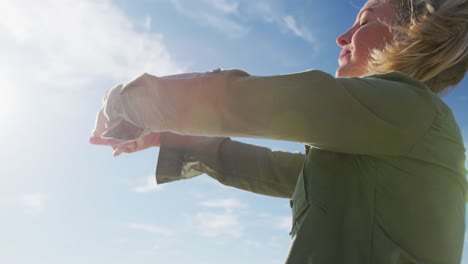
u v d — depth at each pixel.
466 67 1.66
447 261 1.27
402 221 1.24
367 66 1.74
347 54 1.85
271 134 1.28
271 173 2.07
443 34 1.54
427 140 1.30
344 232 1.28
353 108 1.22
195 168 2.02
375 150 1.27
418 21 1.58
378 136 1.24
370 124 1.23
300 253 1.29
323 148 1.32
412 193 1.26
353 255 1.24
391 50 1.61
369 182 1.29
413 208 1.25
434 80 1.68
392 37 1.70
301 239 1.31
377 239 1.24
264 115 1.25
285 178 2.06
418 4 1.64
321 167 1.39
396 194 1.26
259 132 1.28
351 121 1.22
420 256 1.23
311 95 1.23
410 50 1.58
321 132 1.24
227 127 1.30
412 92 1.35
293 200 1.47
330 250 1.27
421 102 1.34
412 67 1.60
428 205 1.26
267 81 1.27
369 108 1.25
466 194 1.43
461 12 1.54
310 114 1.22
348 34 1.86
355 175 1.32
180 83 1.33
